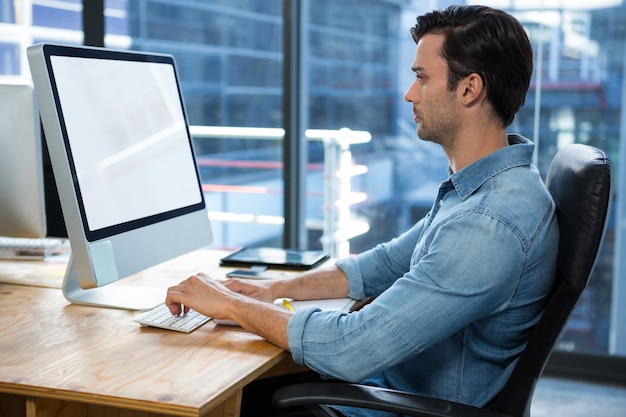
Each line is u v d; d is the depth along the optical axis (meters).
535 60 2.96
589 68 2.96
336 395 1.17
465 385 1.35
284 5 2.94
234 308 1.36
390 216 4.81
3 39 3.78
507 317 1.29
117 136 1.52
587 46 2.95
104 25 3.08
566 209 1.28
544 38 2.96
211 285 1.43
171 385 1.11
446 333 1.24
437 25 1.37
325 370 1.26
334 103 5.04
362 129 5.00
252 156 5.12
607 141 3.01
